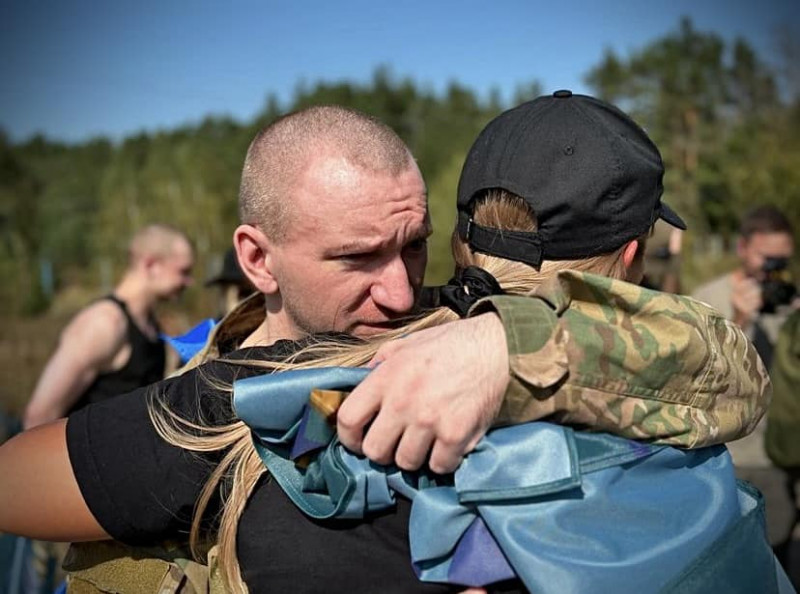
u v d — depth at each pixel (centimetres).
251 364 119
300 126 127
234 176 2697
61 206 3716
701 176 1945
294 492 108
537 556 97
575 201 117
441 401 97
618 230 120
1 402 997
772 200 1515
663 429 104
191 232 2377
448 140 2959
